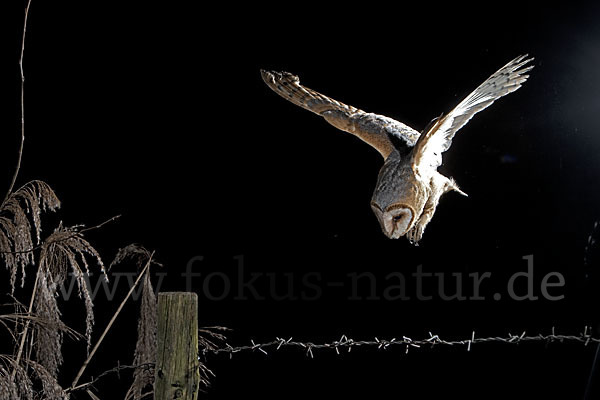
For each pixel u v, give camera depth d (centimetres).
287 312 1227
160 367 393
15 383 457
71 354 975
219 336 529
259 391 1162
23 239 496
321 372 1188
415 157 499
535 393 1144
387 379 1198
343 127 594
